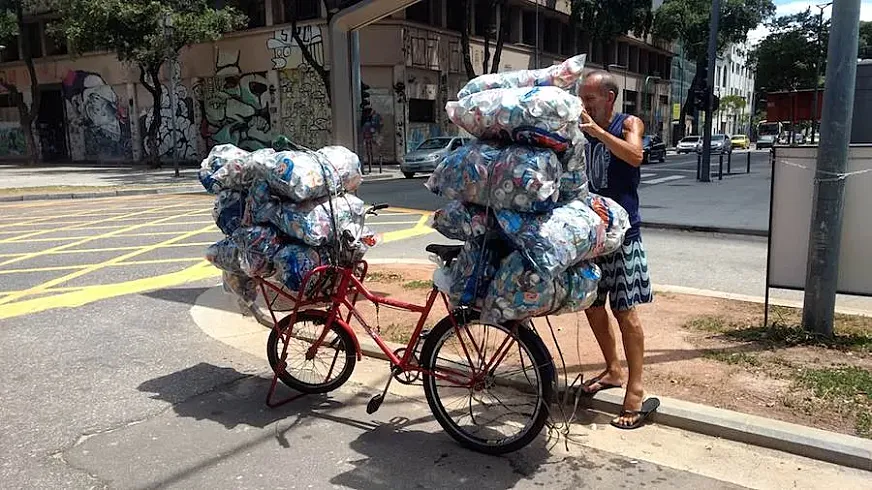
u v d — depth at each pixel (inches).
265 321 210.8
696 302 245.3
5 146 1606.8
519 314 128.7
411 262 334.0
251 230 168.4
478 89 135.9
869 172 189.5
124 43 975.0
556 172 124.0
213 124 1277.1
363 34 1103.0
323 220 163.2
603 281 151.3
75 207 600.4
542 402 134.1
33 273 317.7
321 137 1151.0
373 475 134.1
